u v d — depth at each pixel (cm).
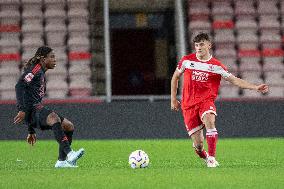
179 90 6272
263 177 2366
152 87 7650
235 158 3741
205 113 2947
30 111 2909
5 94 6581
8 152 4278
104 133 5531
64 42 6931
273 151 4278
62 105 5500
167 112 5566
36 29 6962
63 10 7100
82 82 6694
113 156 3928
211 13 7131
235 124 5591
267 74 6888
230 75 3006
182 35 6494
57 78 6662
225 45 6975
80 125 5525
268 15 7194
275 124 5625
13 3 7069
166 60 7512
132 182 2220
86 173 2569
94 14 7100
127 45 7756
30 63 2916
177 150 4350
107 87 5953
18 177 2423
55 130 2870
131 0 7181
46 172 2647
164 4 7212
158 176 2411
